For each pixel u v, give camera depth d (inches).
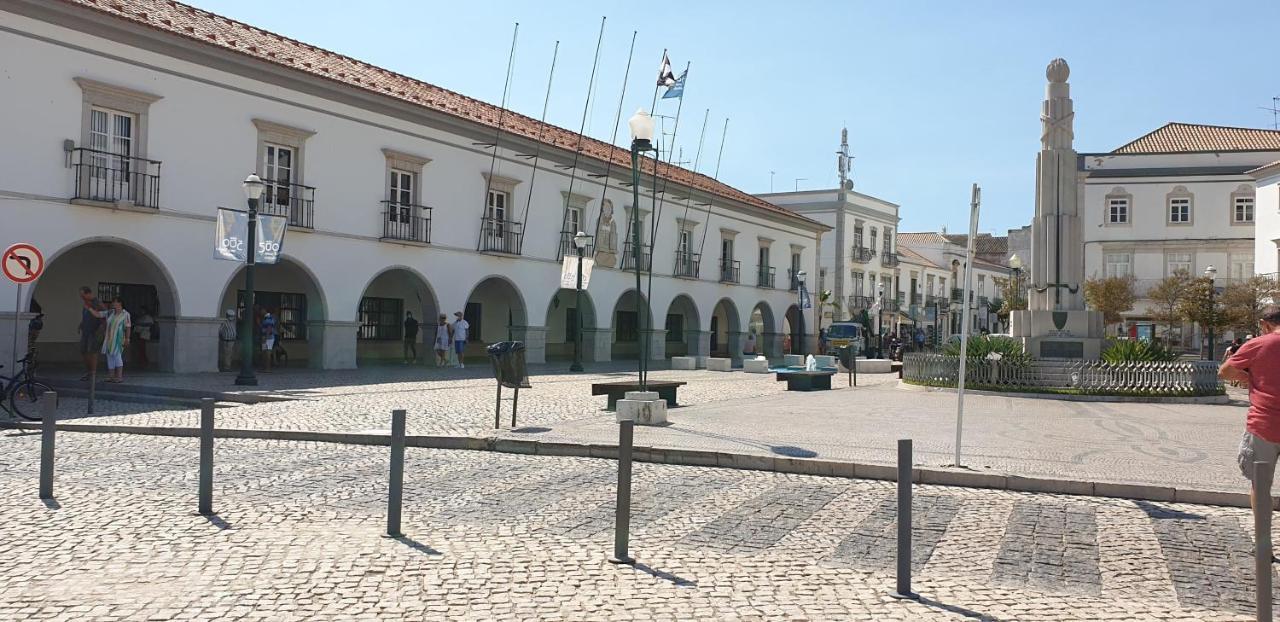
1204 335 1722.4
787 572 227.3
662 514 291.1
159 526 263.9
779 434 465.4
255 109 910.4
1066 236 901.2
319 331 984.3
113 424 478.3
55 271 936.3
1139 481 336.2
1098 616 196.9
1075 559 243.4
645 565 230.8
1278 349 240.7
